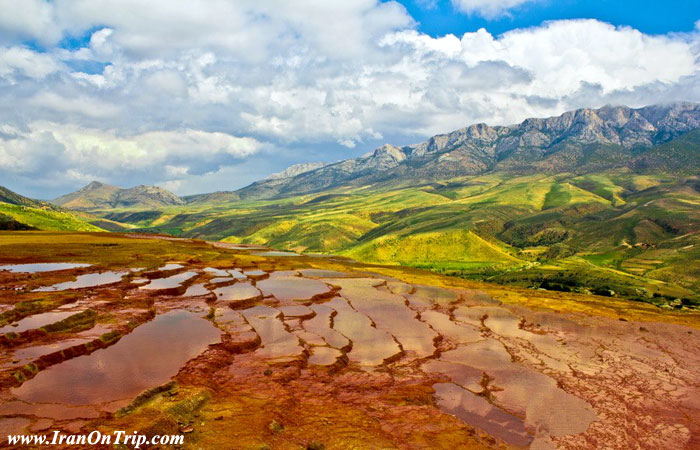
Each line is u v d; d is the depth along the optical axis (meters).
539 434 31.12
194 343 44.12
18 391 30.19
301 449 25.12
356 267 142.00
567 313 78.88
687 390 42.22
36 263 91.00
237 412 29.50
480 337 57.47
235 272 101.19
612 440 31.19
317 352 45.56
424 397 35.88
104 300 58.88
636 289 193.25
